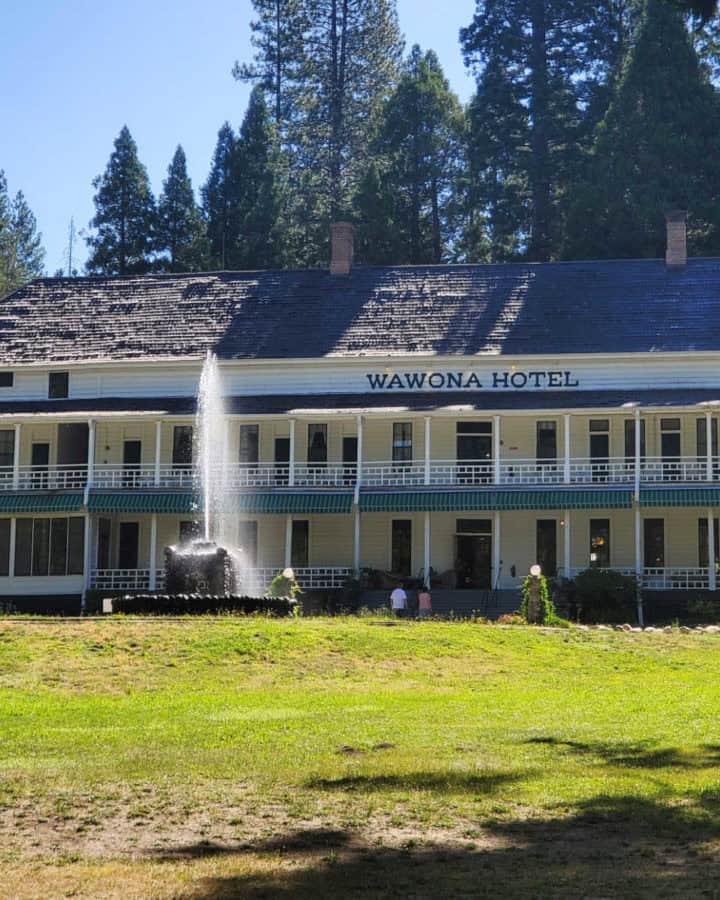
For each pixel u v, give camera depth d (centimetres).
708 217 8394
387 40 11475
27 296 7188
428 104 10219
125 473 6412
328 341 6556
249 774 1983
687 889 1384
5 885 1401
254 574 6003
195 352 6606
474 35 10012
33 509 5984
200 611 4034
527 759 2067
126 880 1416
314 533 6216
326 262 10375
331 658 3316
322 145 11425
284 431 6338
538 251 9694
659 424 6097
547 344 6359
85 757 2139
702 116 8612
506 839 1591
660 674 3316
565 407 5966
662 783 1880
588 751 2130
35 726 2456
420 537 6194
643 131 8600
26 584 6044
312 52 11525
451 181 10369
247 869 1462
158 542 6303
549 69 10006
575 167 9612
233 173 10581
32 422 6297
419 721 2491
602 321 6488
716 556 5991
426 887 1395
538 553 6116
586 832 1623
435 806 1758
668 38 8700
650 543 6031
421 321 6612
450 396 6269
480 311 6638
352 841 1589
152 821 1705
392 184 10138
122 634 3453
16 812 1758
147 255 10394
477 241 10156
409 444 6303
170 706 2703
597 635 3906
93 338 6812
